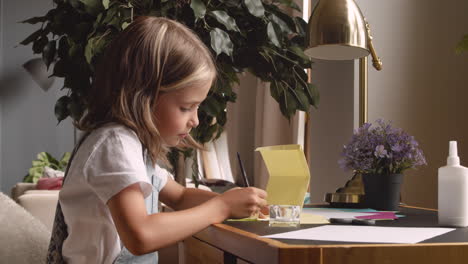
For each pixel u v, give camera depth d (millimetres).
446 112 2383
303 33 1896
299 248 718
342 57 1632
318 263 722
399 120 2297
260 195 1036
